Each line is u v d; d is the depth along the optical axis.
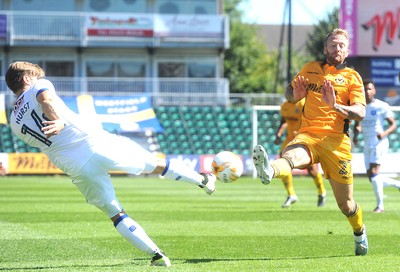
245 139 63.88
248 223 22.52
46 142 12.98
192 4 74.94
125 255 15.75
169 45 72.12
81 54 73.50
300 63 115.19
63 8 73.69
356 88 14.54
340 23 65.38
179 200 33.16
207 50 74.62
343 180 14.55
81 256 15.63
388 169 49.59
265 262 14.35
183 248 16.84
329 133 14.43
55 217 24.67
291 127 28.14
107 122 54.03
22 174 57.34
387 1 65.31
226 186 45.66
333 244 17.42
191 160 58.19
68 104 53.50
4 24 70.00
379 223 22.36
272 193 38.59
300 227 21.25
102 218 24.28
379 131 26.70
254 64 109.50
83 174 12.95
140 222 22.94
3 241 18.22
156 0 74.69
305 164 14.27
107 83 69.19
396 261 14.38
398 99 66.06
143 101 54.84
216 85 69.62
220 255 15.69
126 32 71.38
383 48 65.56
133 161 13.12
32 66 13.23
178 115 64.56
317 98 14.67
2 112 27.59
